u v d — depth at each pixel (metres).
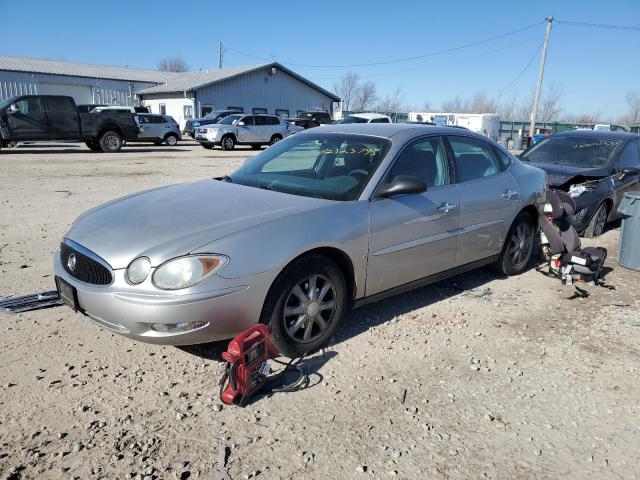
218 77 39.06
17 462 2.49
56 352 3.53
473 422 2.97
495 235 4.98
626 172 7.49
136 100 45.31
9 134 18.59
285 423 2.88
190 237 3.11
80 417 2.85
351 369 3.47
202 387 3.19
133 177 12.94
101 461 2.52
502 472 2.58
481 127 39.03
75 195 9.88
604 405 3.20
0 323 3.93
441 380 3.39
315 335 3.61
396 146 4.15
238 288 3.06
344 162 4.15
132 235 3.21
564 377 3.51
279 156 4.61
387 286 4.04
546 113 71.50
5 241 6.29
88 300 3.12
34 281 4.88
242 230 3.19
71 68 44.16
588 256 5.23
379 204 3.84
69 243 3.41
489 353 3.80
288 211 3.48
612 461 2.70
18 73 39.53
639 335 4.20
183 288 2.93
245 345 2.96
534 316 4.53
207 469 2.50
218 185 4.22
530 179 5.37
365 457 2.63
